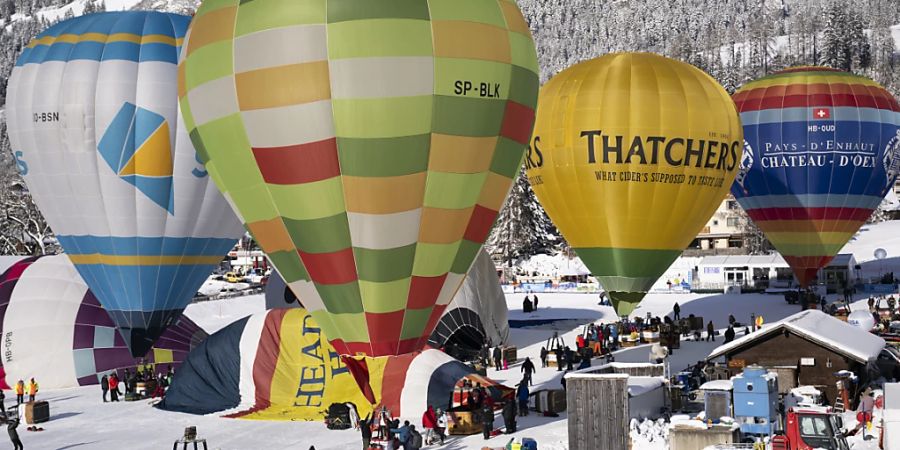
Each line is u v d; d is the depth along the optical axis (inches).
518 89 1934.1
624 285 3102.9
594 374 2081.7
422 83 1798.7
